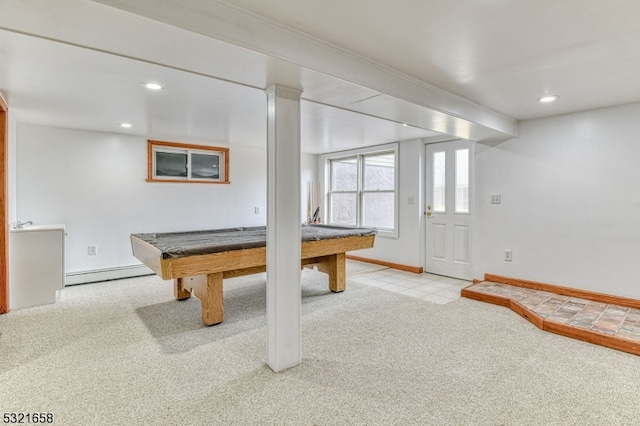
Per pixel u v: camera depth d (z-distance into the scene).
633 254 3.15
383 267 5.58
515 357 2.38
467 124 3.20
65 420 1.70
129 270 4.70
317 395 1.93
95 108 3.30
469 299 3.76
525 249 3.85
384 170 5.76
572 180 3.49
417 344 2.60
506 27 1.78
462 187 4.69
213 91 2.79
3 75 2.39
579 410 1.78
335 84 2.14
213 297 3.01
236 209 5.68
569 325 2.74
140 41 1.57
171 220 5.04
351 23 1.76
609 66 2.28
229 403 1.85
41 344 2.58
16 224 3.62
